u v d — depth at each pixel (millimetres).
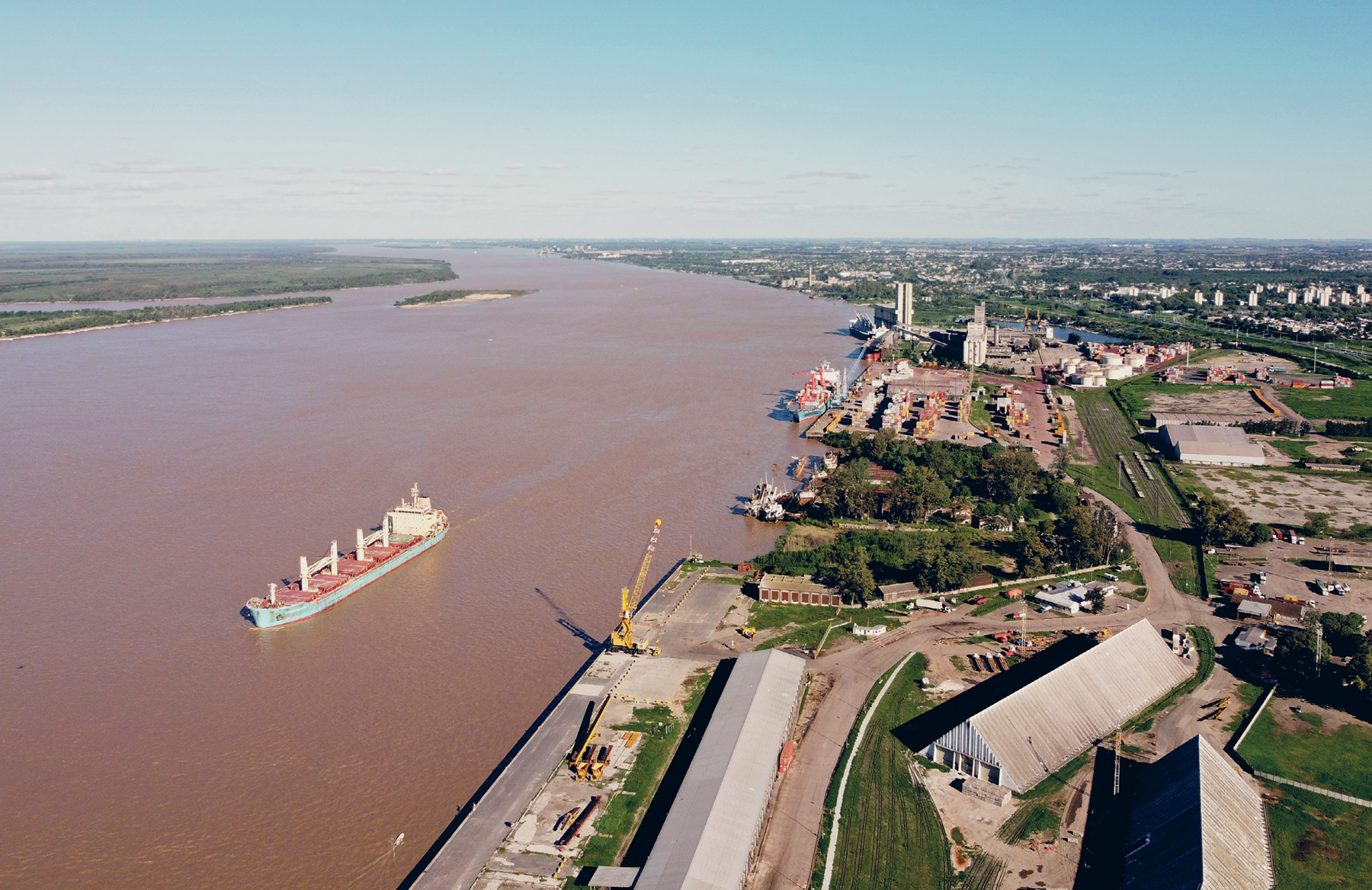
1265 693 173125
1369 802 140750
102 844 134250
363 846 133750
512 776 146125
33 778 148750
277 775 149625
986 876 126188
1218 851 118688
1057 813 139125
